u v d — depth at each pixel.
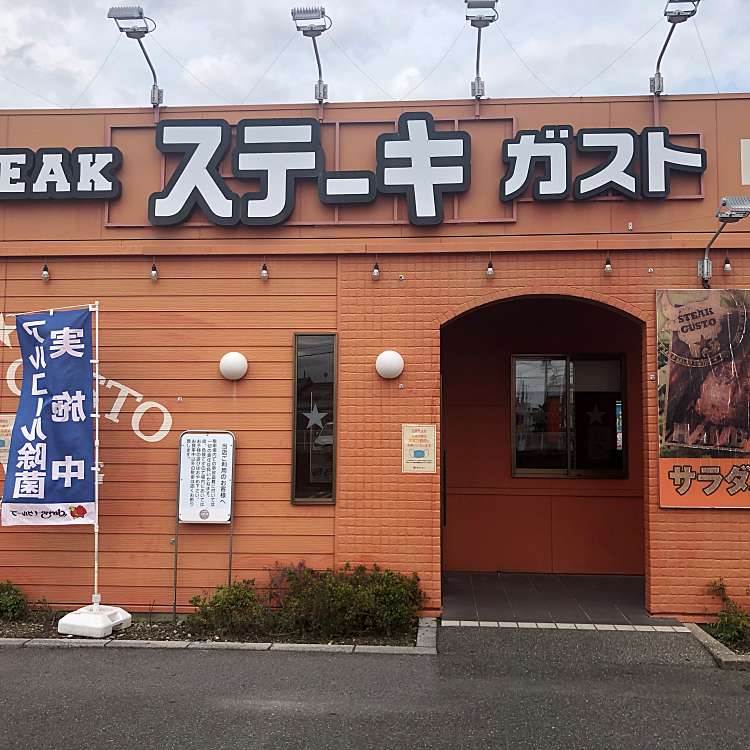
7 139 8.02
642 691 5.48
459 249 7.57
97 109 7.98
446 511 9.27
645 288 7.46
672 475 7.27
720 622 6.79
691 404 7.30
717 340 7.33
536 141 7.54
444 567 9.20
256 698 5.33
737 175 7.50
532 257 7.58
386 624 6.66
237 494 7.62
